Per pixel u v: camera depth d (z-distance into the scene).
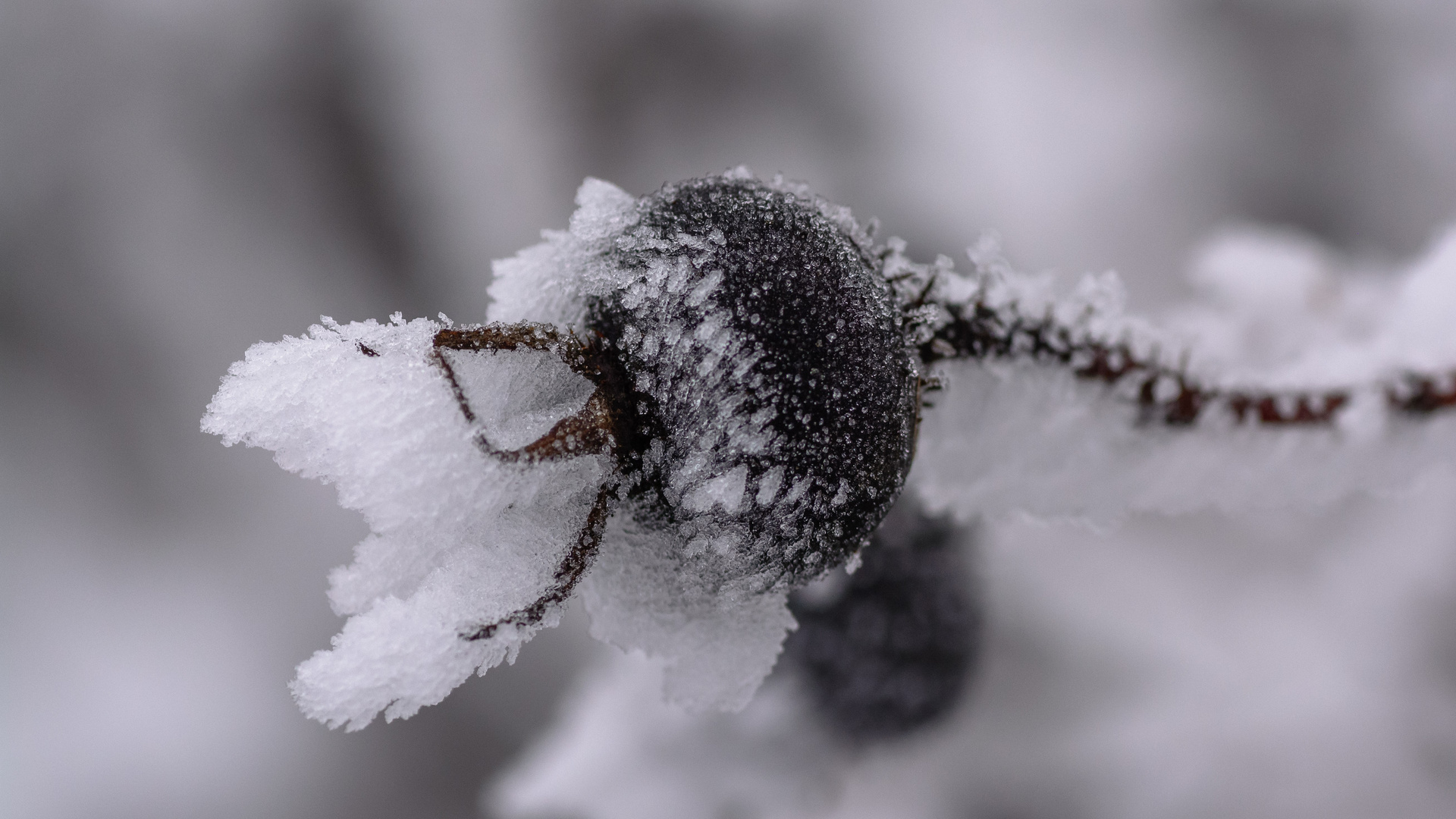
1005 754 0.20
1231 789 0.21
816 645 0.13
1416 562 0.23
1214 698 0.22
